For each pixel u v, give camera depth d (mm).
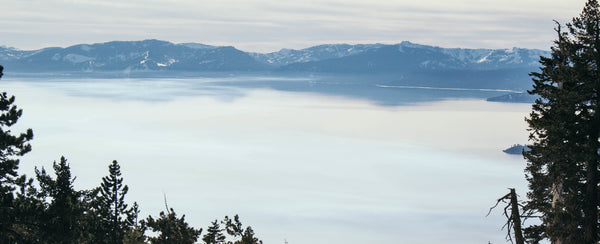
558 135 24281
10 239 23344
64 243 24094
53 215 24141
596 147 23953
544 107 26391
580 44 25359
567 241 25109
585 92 24281
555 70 25844
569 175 24594
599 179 24938
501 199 20891
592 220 24828
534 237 26719
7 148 24766
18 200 24094
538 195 27688
